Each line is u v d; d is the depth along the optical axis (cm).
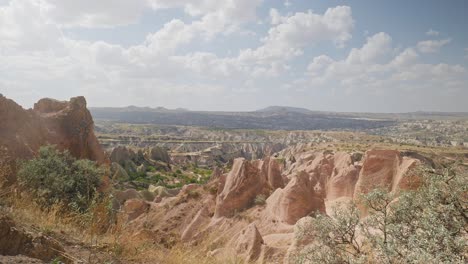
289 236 2509
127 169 8006
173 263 776
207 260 888
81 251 680
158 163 9500
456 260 539
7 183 1209
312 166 5212
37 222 763
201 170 10856
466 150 12156
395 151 2962
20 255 574
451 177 656
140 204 3934
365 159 3012
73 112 3019
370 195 748
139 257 736
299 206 2961
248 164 3684
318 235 767
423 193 688
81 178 1455
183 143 18788
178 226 3606
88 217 807
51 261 572
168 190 5831
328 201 4147
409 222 689
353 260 664
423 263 527
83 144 3014
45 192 1166
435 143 18300
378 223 720
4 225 582
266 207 3306
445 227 625
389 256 599
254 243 2098
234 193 3500
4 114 2217
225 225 3288
